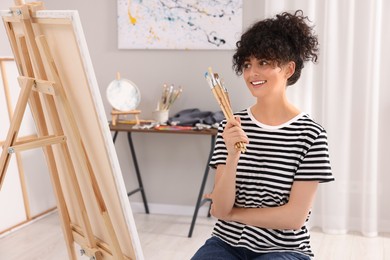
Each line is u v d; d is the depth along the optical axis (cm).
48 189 342
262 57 126
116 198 126
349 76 285
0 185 141
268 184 132
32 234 299
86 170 132
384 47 286
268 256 127
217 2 306
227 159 129
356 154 298
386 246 279
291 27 128
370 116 283
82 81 118
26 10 129
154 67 327
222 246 136
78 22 111
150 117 333
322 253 269
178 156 334
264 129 134
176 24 315
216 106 321
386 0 281
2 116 295
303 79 288
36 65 133
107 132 119
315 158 128
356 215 304
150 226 314
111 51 332
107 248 145
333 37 282
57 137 137
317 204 307
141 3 319
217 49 311
